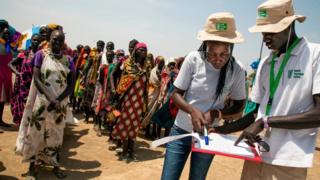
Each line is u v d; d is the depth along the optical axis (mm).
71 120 5684
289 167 2146
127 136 5922
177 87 2662
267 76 2277
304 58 2047
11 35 7348
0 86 6949
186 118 2697
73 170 5266
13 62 6582
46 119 4355
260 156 2232
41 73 4328
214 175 5117
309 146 2096
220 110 2646
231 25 2371
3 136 6570
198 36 2459
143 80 5859
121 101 5895
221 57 2408
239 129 2510
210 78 2574
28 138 4281
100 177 5043
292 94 2082
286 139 2117
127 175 4750
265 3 2117
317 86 1961
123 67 5922
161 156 6625
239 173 5367
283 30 2062
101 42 8742
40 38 5980
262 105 2279
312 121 1958
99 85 7754
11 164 5203
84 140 7109
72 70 4570
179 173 2801
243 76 2680
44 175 4840
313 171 6074
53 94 4332
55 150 4605
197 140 2277
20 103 6328
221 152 2096
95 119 7926
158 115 3434
